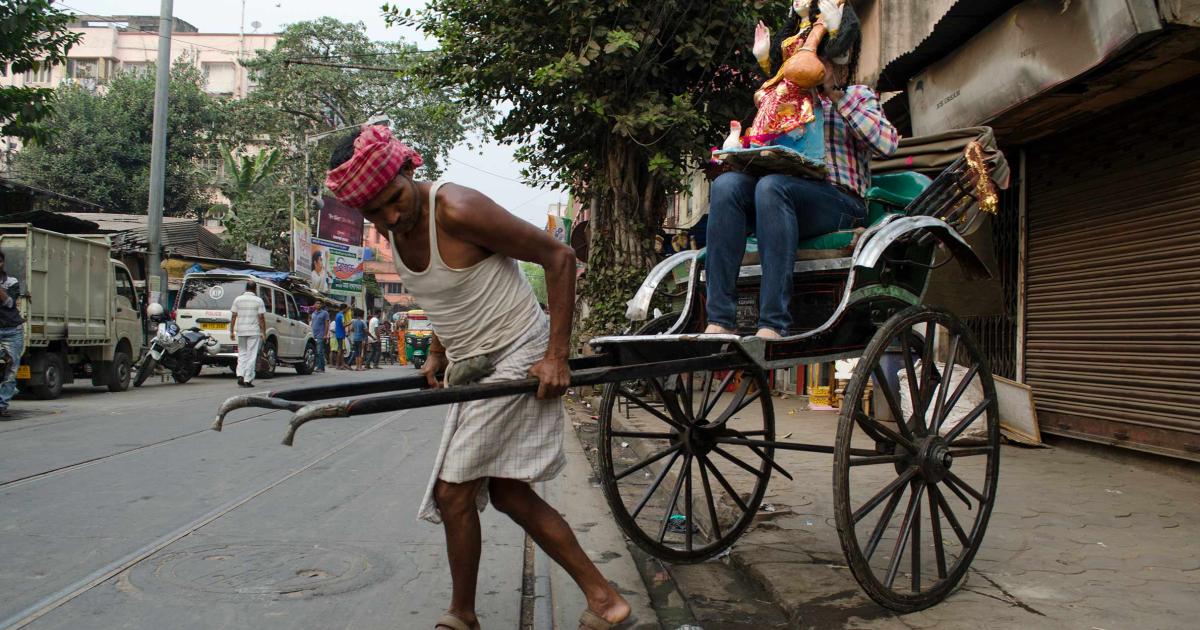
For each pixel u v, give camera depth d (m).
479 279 2.30
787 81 3.22
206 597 2.91
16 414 8.33
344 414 1.89
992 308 3.96
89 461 5.52
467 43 10.74
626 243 11.17
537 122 11.31
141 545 3.53
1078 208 5.81
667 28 10.30
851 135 3.22
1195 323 4.74
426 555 3.50
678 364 2.45
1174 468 4.95
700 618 2.85
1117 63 4.46
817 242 3.15
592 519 4.37
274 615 2.76
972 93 5.59
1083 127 5.75
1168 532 3.64
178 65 37.25
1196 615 2.60
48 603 2.81
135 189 33.78
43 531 3.72
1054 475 4.98
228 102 36.28
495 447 2.36
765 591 3.10
